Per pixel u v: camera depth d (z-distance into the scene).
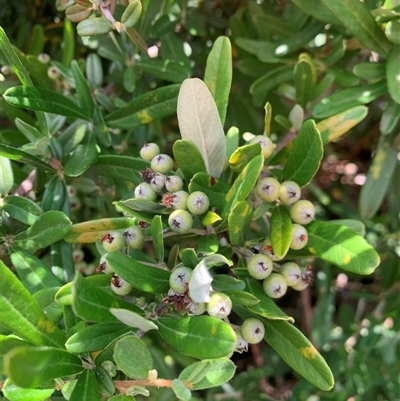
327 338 0.29
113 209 0.25
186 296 0.13
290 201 0.15
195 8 0.28
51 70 0.24
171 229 0.15
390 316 0.29
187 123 0.15
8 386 0.13
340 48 0.22
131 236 0.15
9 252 0.17
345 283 0.33
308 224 0.16
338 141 0.36
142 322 0.12
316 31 0.23
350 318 0.31
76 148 0.19
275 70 0.23
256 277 0.15
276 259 0.15
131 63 0.23
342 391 0.28
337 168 0.37
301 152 0.15
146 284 0.13
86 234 0.16
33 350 0.11
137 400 0.29
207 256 0.13
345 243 0.15
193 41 0.30
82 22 0.17
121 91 0.25
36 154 0.19
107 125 0.20
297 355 0.15
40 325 0.12
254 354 0.34
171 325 0.13
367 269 0.14
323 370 0.14
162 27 0.24
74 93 0.24
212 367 0.13
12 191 0.22
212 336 0.12
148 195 0.15
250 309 0.14
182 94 0.15
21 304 0.12
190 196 0.15
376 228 0.31
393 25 0.18
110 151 0.21
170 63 0.23
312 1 0.20
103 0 0.18
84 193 0.24
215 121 0.15
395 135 0.23
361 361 0.28
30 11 0.26
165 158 0.15
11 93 0.17
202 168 0.15
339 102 0.19
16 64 0.17
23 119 0.23
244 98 0.29
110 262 0.13
